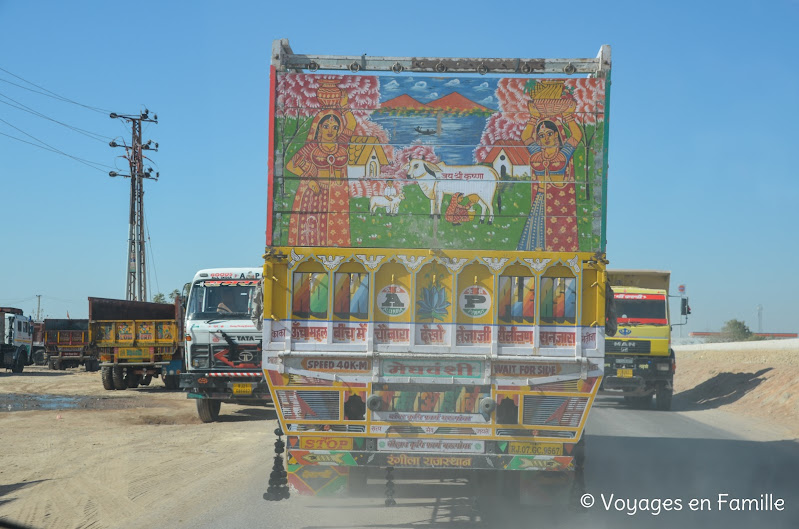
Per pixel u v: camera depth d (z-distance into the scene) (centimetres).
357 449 735
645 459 1229
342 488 745
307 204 750
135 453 1216
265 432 1516
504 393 731
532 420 729
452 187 750
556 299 738
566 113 751
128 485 950
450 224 748
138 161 5072
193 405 2184
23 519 780
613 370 2247
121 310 2856
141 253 5084
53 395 2497
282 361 740
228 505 838
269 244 746
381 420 733
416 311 740
